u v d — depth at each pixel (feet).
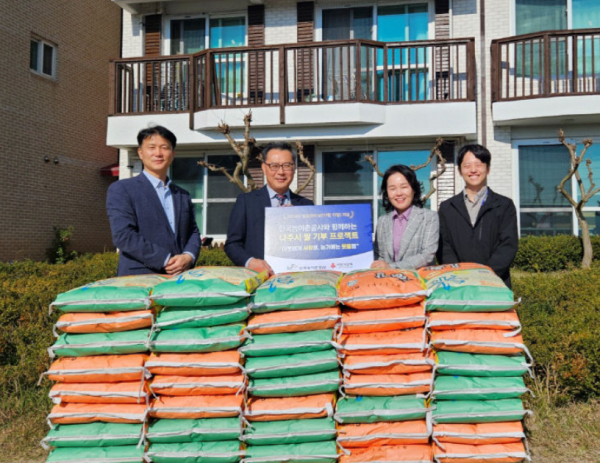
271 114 29.22
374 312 7.54
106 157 45.52
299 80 32.12
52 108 39.04
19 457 10.25
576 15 30.22
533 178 30.35
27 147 36.65
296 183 31.99
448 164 30.66
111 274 20.33
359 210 9.90
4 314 14.08
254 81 33.22
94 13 43.83
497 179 30.32
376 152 31.68
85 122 42.75
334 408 7.37
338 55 32.17
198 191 33.73
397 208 10.56
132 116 31.27
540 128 30.04
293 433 7.22
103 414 7.38
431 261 10.17
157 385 7.34
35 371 12.51
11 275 21.13
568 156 29.94
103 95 45.21
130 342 7.38
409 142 31.12
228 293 7.27
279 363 7.31
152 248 9.66
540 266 26.58
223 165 33.47
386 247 10.78
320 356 7.37
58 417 7.45
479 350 7.35
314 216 9.91
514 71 28.76
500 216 10.60
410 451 7.27
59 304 7.51
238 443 7.38
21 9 35.91
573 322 12.56
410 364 7.34
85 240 42.47
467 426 7.31
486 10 30.89
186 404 7.33
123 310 7.50
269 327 7.41
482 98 30.22
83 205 42.37
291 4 32.78
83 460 7.36
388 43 28.89
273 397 7.45
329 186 32.14
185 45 34.71
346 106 28.50
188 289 7.32
